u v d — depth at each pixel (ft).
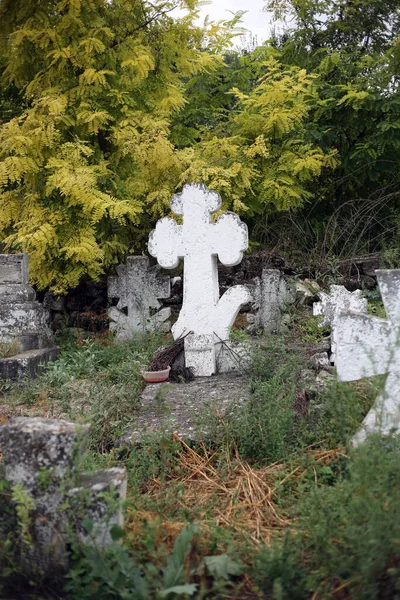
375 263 35.17
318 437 16.69
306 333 27.32
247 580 11.36
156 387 22.68
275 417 16.87
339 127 42.16
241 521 13.56
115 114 34.19
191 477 16.16
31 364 25.29
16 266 27.58
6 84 35.50
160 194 32.12
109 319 32.48
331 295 27.27
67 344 30.12
